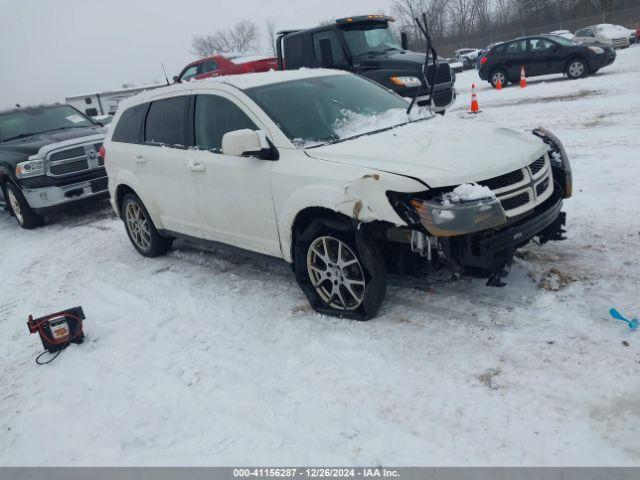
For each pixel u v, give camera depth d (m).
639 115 9.62
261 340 4.00
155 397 3.50
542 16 49.00
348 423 2.96
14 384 3.97
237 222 4.72
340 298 4.04
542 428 2.70
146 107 5.83
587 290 3.88
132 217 6.35
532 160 3.76
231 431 3.06
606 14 42.03
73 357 4.20
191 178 5.04
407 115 4.73
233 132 4.09
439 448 2.68
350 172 3.69
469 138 3.96
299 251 4.15
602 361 3.10
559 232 4.23
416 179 3.42
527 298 3.89
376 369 3.39
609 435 2.59
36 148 8.46
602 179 6.37
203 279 5.38
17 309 5.45
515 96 15.31
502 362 3.25
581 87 14.59
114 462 2.96
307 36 11.42
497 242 3.49
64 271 6.39
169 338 4.26
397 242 3.81
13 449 3.24
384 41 11.60
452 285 4.27
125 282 5.67
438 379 3.19
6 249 7.95
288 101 4.57
